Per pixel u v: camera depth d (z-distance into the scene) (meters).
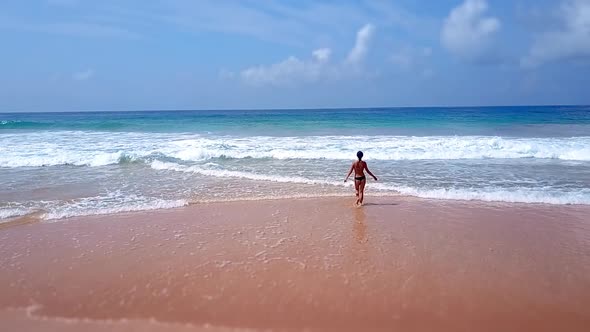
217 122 34.38
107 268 5.37
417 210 8.19
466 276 5.10
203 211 8.17
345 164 13.59
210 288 4.78
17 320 4.13
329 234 6.73
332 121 35.00
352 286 4.81
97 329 3.97
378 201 8.90
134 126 29.86
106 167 13.07
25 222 7.43
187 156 14.88
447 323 4.04
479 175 11.62
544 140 18.56
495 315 4.20
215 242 6.35
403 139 19.75
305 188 10.15
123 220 7.57
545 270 5.29
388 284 4.86
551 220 7.49
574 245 6.21
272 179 11.18
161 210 8.26
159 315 4.21
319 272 5.20
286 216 7.80
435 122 32.34
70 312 4.29
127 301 4.50
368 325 4.00
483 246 6.17
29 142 18.81
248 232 6.85
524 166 13.02
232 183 10.75
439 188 10.00
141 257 5.74
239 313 4.23
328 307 4.34
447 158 14.69
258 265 5.43
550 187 10.04
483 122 31.94
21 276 5.16
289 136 22.42
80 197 9.26
